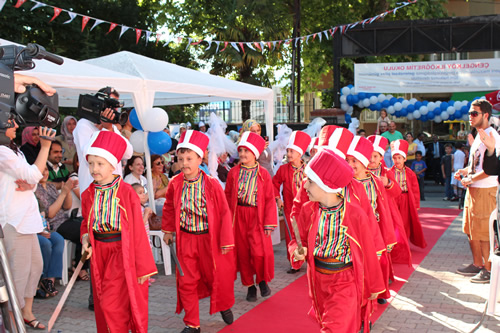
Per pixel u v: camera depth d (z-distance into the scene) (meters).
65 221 6.89
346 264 4.07
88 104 5.63
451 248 9.16
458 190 15.32
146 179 8.10
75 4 15.70
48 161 7.63
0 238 2.87
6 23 13.27
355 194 4.26
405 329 5.36
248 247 6.34
